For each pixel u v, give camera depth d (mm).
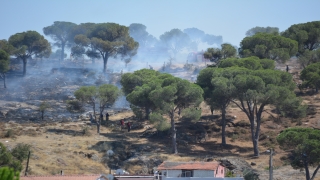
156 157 98125
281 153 104000
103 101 116500
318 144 83000
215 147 109000
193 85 109000
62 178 70688
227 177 76000
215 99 108438
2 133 107625
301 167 86750
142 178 76500
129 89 125875
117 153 101562
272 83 105812
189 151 105375
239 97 105062
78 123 123250
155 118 102812
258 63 122812
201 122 120625
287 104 105000
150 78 122000
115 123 123938
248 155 104688
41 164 90875
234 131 116500
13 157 86938
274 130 115562
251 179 88000
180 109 120688
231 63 122125
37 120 127000
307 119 118750
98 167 95438
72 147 101875
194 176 77125
